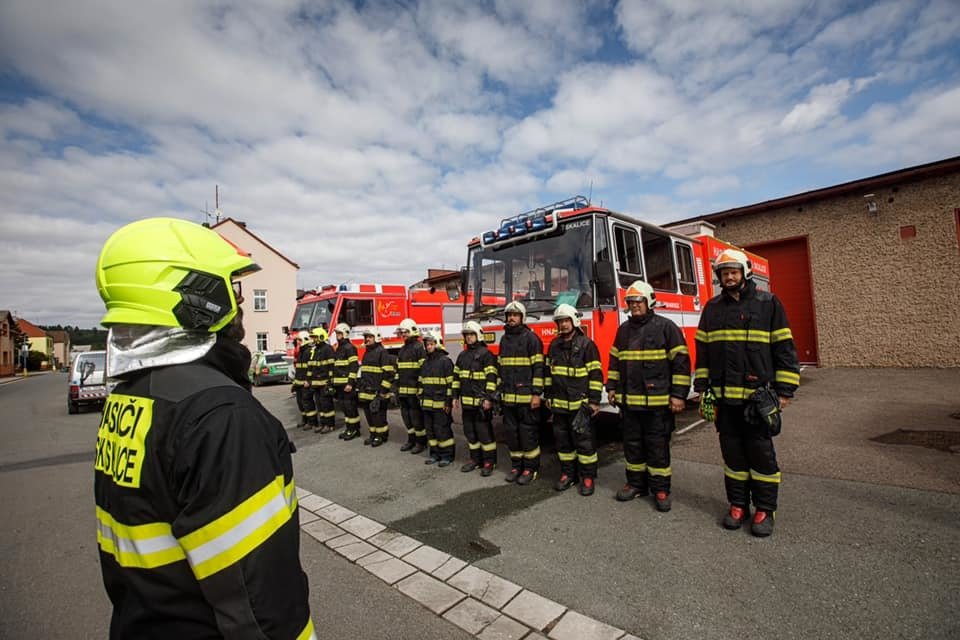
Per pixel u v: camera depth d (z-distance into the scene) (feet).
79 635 9.60
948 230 36.47
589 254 19.20
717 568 10.32
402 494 16.84
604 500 14.80
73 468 23.52
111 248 3.96
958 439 17.87
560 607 9.30
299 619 3.60
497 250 22.58
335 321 40.37
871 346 40.04
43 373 201.46
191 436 3.41
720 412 12.63
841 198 41.70
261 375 63.98
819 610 8.64
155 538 3.52
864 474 14.98
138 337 3.86
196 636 3.48
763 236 46.29
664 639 8.16
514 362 17.10
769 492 11.67
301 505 16.42
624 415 14.75
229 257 4.35
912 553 10.30
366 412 25.03
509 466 19.49
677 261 24.08
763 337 12.02
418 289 47.60
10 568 12.66
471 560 11.53
